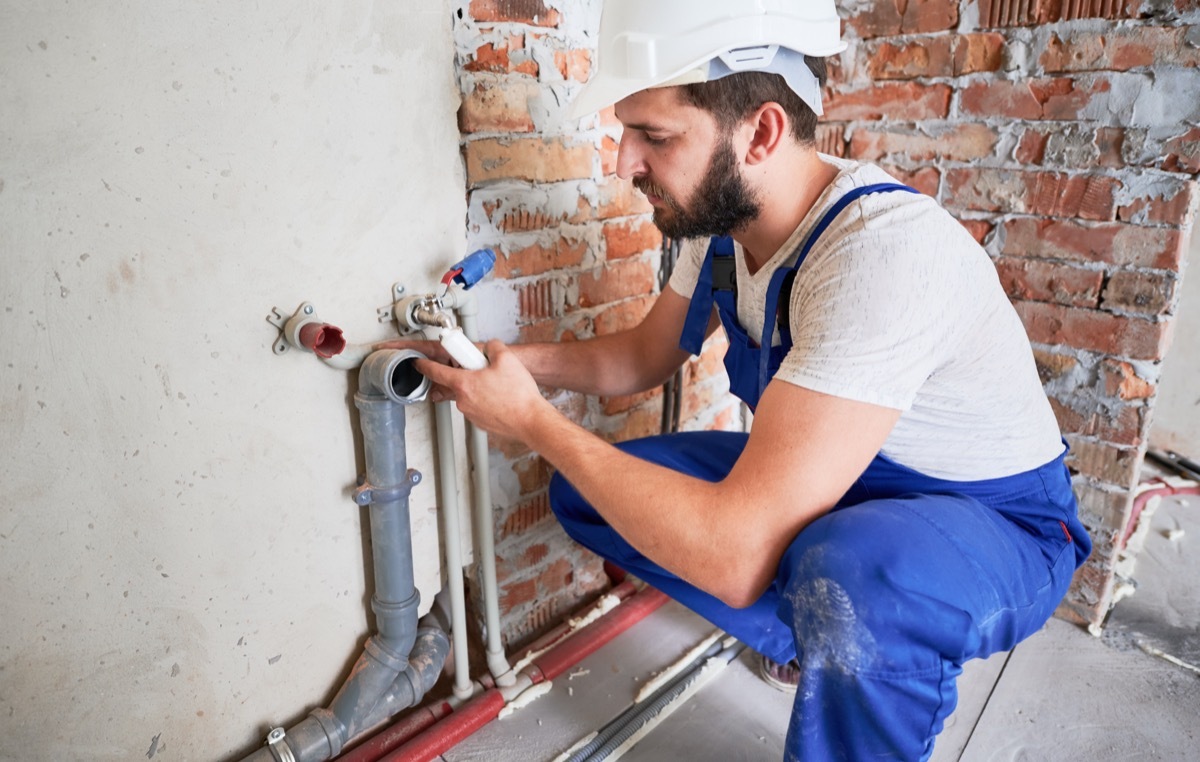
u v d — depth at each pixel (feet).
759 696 4.18
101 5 2.44
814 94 3.03
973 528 3.05
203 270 2.85
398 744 3.81
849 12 4.78
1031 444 3.40
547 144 3.90
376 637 3.74
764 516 2.74
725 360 3.91
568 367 3.95
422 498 3.82
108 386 2.73
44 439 2.64
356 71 3.06
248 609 3.33
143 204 2.66
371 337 3.40
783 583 2.88
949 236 2.88
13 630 2.73
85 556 2.83
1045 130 4.31
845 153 5.08
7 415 2.55
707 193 2.97
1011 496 3.39
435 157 3.42
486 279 3.83
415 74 3.25
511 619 4.56
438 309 3.23
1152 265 4.16
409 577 3.65
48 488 2.69
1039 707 4.09
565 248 4.17
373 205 3.26
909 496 3.31
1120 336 4.36
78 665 2.91
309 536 3.44
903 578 2.72
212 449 3.04
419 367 3.25
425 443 3.74
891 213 2.83
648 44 2.80
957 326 2.88
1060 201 4.36
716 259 3.70
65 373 2.63
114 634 2.97
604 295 4.50
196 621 3.18
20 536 2.67
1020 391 3.32
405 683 3.80
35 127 2.41
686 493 2.87
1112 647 4.58
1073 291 4.45
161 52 2.58
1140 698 4.16
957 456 3.26
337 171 3.11
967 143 4.58
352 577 3.67
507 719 4.00
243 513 3.20
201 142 2.73
